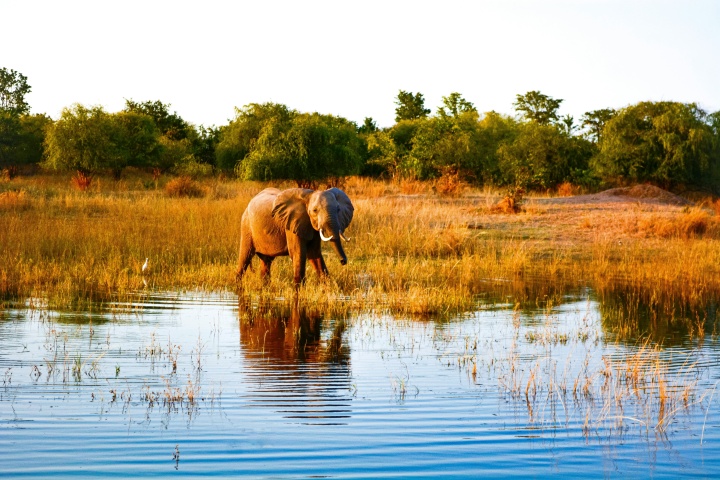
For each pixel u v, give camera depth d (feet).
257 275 50.08
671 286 51.72
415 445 21.34
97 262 55.72
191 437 21.65
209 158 205.36
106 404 24.40
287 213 46.44
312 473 19.36
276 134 129.90
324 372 28.78
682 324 39.14
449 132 143.84
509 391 26.58
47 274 49.83
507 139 170.91
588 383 27.22
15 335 33.99
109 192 118.32
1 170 168.66
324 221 45.21
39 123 202.18
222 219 75.10
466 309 42.68
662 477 19.38
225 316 39.40
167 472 19.20
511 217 83.25
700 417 24.06
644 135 130.00
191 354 31.24
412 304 42.45
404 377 28.19
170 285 49.16
